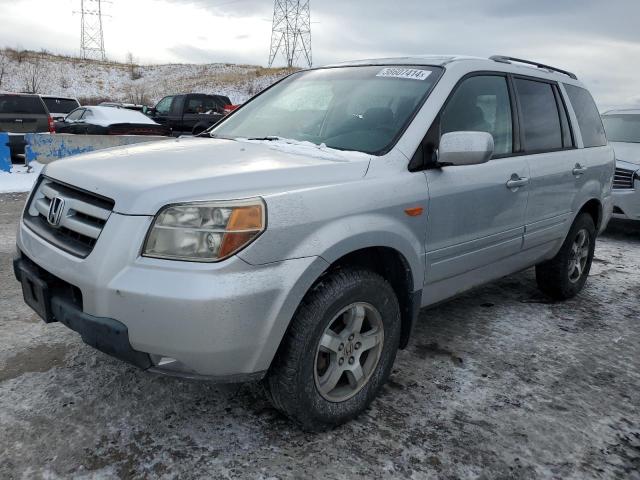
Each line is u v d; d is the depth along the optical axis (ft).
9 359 10.57
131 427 8.59
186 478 7.55
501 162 11.64
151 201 7.29
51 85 165.27
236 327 7.13
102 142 40.37
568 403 10.02
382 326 9.14
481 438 8.80
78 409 9.00
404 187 9.21
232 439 8.43
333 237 7.95
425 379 10.62
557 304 15.46
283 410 8.27
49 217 8.59
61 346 11.18
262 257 7.29
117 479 7.47
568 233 14.82
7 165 35.55
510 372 11.10
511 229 12.11
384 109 10.51
